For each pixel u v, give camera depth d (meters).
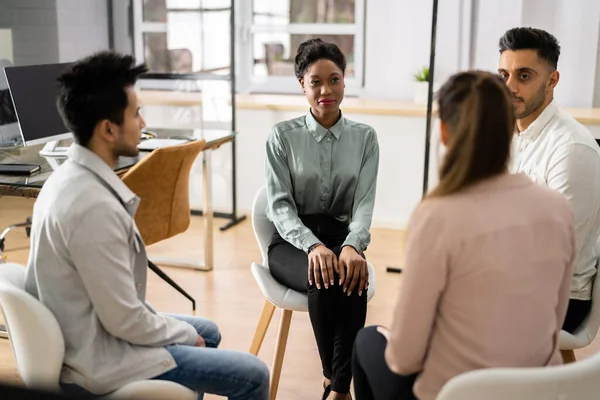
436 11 3.59
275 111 4.69
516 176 1.45
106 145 1.73
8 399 0.96
